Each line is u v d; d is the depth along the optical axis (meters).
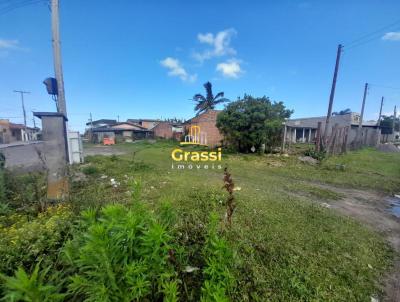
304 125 29.47
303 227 3.79
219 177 8.19
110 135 39.84
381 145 25.08
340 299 2.29
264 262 2.70
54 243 2.09
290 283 2.39
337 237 3.52
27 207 3.53
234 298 2.07
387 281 2.67
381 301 2.37
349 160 12.79
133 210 2.07
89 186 5.63
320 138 14.01
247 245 2.86
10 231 2.35
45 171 3.91
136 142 35.50
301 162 12.10
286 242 3.19
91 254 1.42
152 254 1.55
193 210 4.07
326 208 5.02
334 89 14.05
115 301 1.39
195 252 2.32
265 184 7.33
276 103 15.79
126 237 1.56
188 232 2.73
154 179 6.82
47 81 6.89
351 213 5.00
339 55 13.68
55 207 3.41
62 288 1.57
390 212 5.24
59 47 7.11
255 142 15.55
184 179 7.17
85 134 50.19
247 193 5.69
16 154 12.20
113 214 1.72
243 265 2.43
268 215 4.14
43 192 3.76
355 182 8.00
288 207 4.74
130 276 1.43
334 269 2.72
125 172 7.93
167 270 1.70
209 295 1.59
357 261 2.95
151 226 1.71
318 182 8.03
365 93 21.31
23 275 1.11
